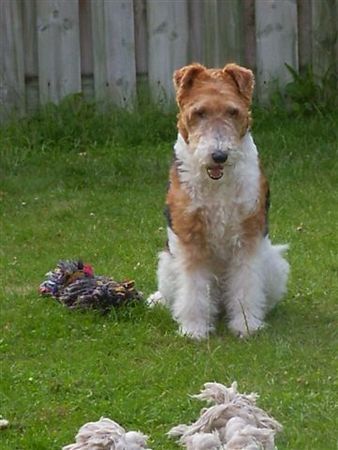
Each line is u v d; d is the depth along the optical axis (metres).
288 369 6.20
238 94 6.84
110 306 7.28
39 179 10.45
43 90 11.54
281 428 4.97
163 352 6.56
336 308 7.33
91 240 8.98
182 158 6.92
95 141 11.38
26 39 11.48
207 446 4.64
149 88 11.64
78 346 6.68
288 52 11.64
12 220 9.54
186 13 11.52
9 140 11.28
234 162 6.67
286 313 7.29
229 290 7.11
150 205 9.78
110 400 5.82
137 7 11.54
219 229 6.93
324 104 11.65
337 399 5.71
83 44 11.56
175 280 7.16
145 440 4.83
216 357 6.42
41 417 5.64
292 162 10.55
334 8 11.59
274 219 9.24
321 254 8.38
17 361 6.48
